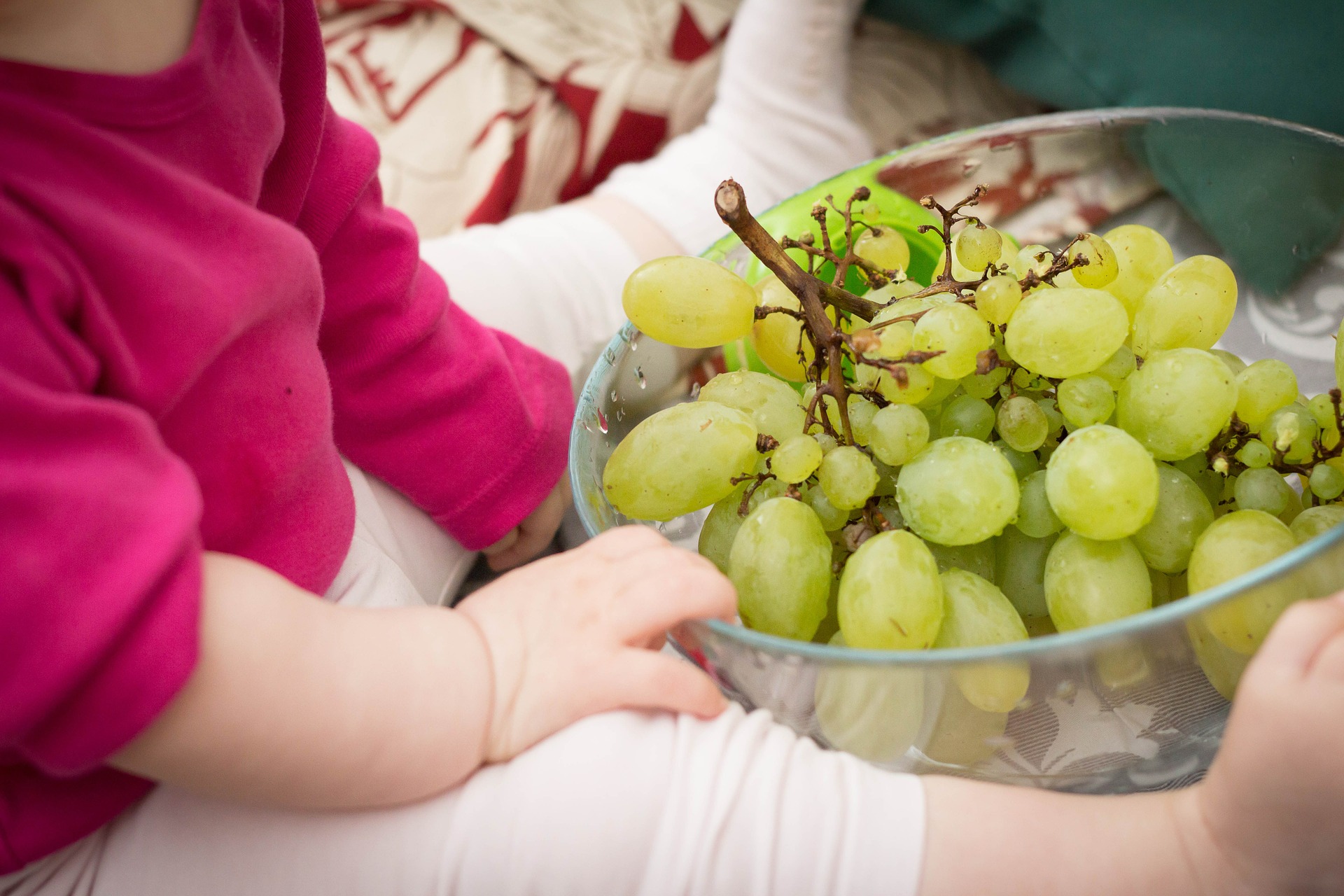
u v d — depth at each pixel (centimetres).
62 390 39
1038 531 41
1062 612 39
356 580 48
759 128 67
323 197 50
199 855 42
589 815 40
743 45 67
